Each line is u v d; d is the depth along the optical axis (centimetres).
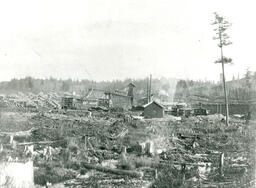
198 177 1253
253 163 1491
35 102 4091
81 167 1405
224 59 2681
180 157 1622
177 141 2061
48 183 1142
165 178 1198
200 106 4016
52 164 1352
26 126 2381
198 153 1800
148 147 1709
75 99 4316
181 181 1159
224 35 2469
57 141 1914
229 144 2022
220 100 4162
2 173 1048
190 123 2908
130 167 1366
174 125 2658
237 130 2594
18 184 1064
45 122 2667
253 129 2617
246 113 3800
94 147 1819
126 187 1129
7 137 1902
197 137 2222
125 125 2386
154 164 1430
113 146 1808
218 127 2695
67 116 3253
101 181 1212
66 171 1305
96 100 4241
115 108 3941
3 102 3428
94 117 3225
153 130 2208
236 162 1535
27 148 1536
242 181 1207
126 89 4078
